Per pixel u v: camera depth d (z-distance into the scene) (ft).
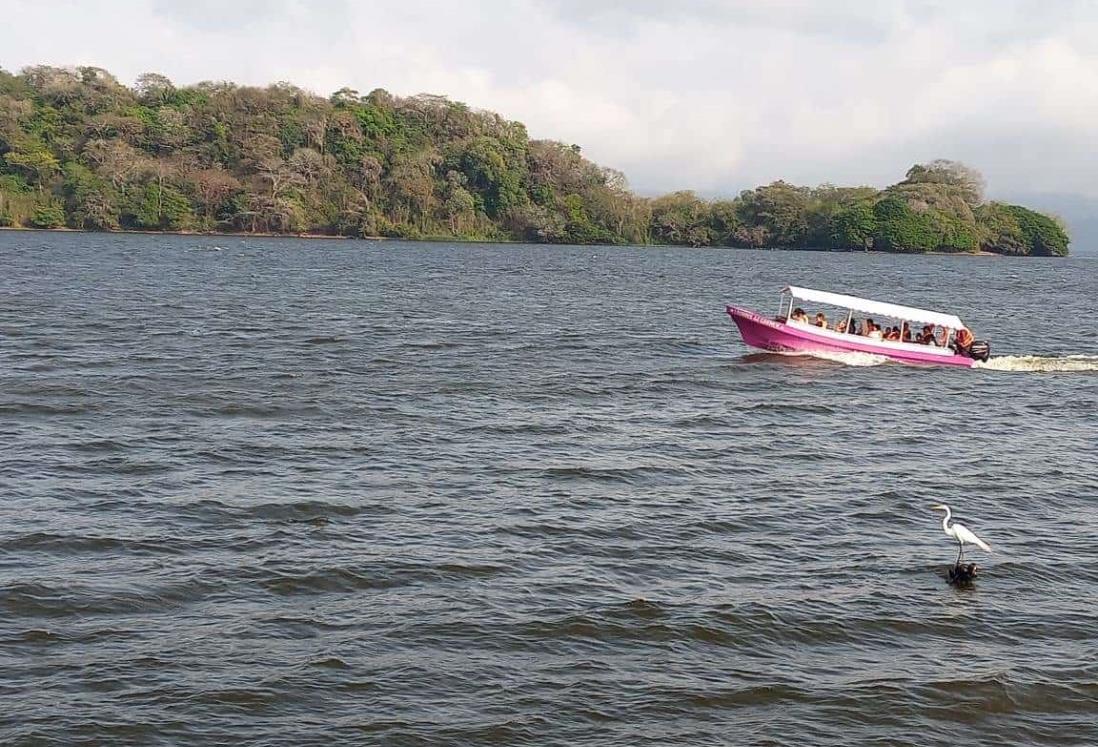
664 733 56.03
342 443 108.58
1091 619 70.59
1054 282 465.06
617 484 97.19
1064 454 113.09
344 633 65.10
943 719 58.23
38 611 66.59
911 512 91.50
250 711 56.54
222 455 102.63
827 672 62.75
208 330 192.54
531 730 55.83
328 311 233.76
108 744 53.36
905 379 157.89
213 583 71.67
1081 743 56.59
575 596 71.26
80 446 104.22
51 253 420.36
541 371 157.38
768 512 90.38
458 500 90.74
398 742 54.44
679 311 263.49
